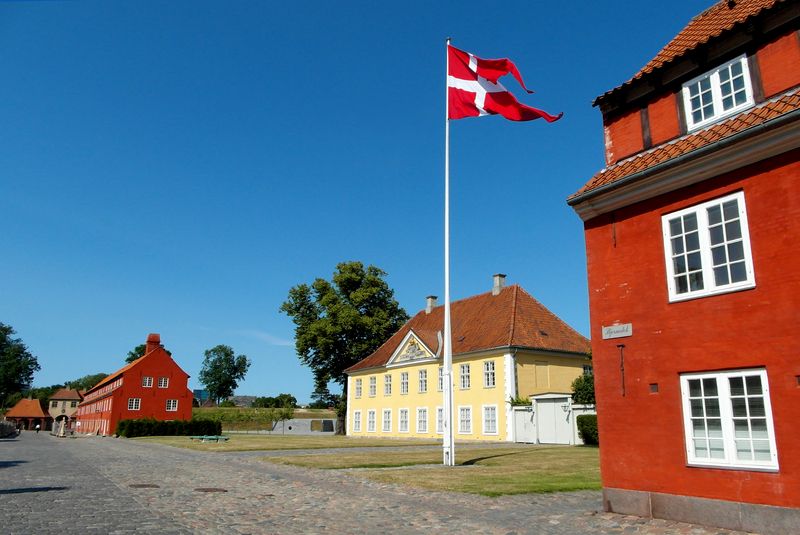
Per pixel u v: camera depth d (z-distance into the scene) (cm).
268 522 924
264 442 3784
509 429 3591
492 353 3834
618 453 1030
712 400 916
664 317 995
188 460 2245
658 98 1133
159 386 6819
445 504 1109
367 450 2812
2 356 10325
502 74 1883
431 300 5284
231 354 13262
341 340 5544
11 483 1426
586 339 4228
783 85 939
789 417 812
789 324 829
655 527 887
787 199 855
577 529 882
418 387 4462
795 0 927
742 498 851
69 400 13525
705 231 957
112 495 1208
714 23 1217
